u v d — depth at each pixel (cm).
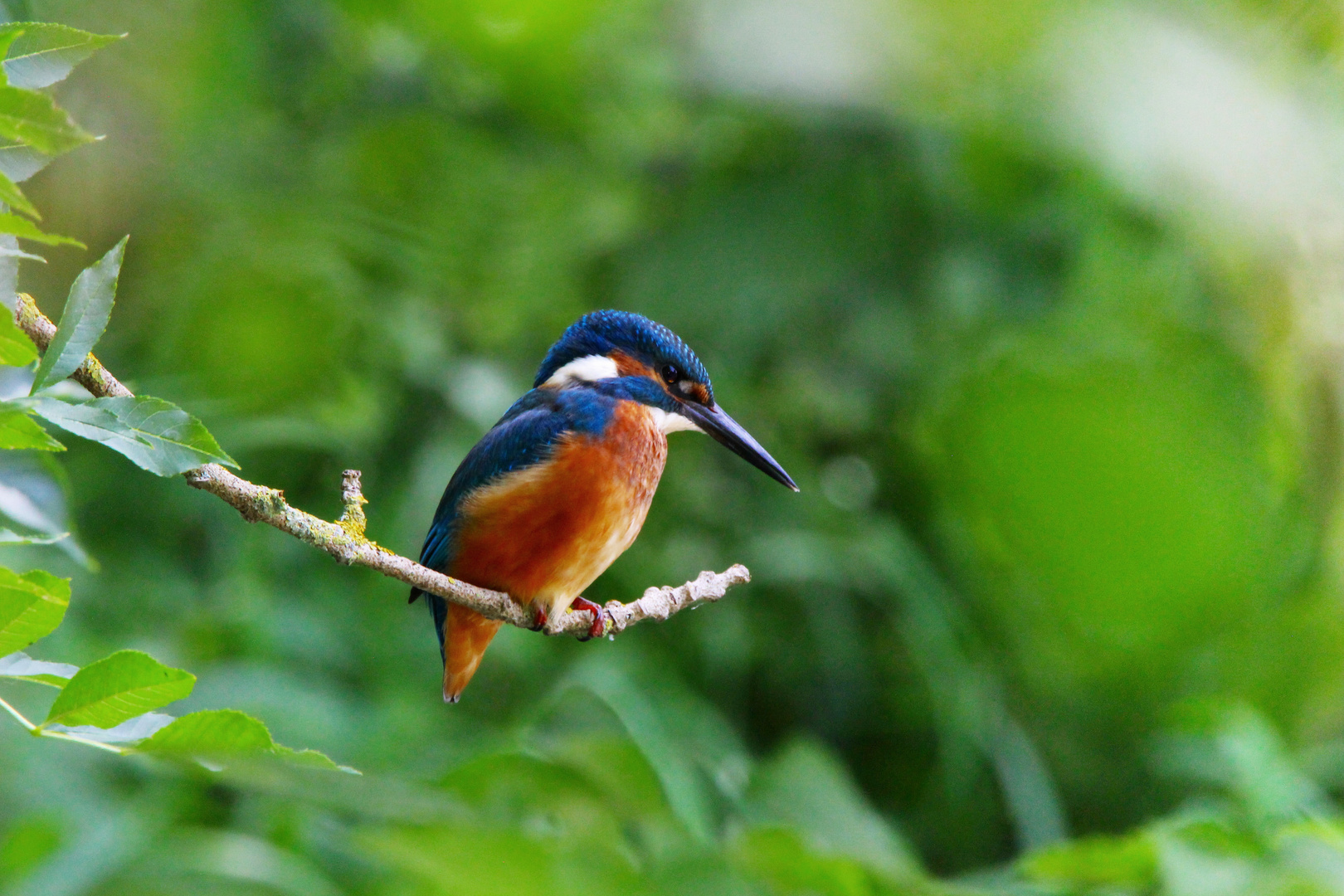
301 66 1119
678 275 1089
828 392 1114
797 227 1073
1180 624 989
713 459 1150
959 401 1045
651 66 1071
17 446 258
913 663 1169
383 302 1070
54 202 1017
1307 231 861
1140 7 832
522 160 1129
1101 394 996
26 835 744
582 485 685
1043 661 1146
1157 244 1005
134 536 1047
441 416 1099
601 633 672
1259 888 600
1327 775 1005
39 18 820
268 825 786
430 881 440
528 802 563
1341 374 935
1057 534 991
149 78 1032
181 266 1051
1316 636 1002
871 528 1150
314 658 988
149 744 268
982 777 1127
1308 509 962
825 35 905
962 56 871
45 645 846
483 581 700
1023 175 1019
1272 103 812
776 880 562
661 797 587
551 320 1138
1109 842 644
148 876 734
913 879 569
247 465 1069
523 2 1057
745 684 1158
